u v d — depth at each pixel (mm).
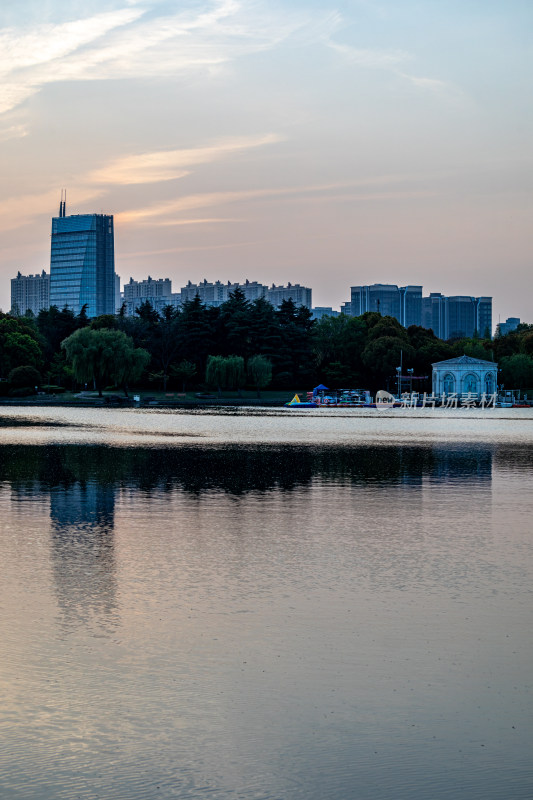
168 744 16562
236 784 15141
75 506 43562
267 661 20719
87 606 25141
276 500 46156
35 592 26609
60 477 55906
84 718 17609
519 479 56406
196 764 15828
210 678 19656
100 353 193875
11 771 15562
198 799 14672
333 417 149375
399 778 15352
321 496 47844
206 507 43500
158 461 66875
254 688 19125
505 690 19094
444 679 19688
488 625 23562
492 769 15672
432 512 42406
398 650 21547
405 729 17219
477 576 29125
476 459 70750
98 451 75375
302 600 25969
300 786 15109
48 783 15172
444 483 54125
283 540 35062
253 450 78125
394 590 27203
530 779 15336
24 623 23453
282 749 16391
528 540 35344
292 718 17656
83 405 187250
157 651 21328
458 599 26203
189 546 33656
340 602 25781
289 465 64688
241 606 25266
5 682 19344
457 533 36844
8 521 39000
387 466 64500
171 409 171500
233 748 16406
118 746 16484
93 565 30281
